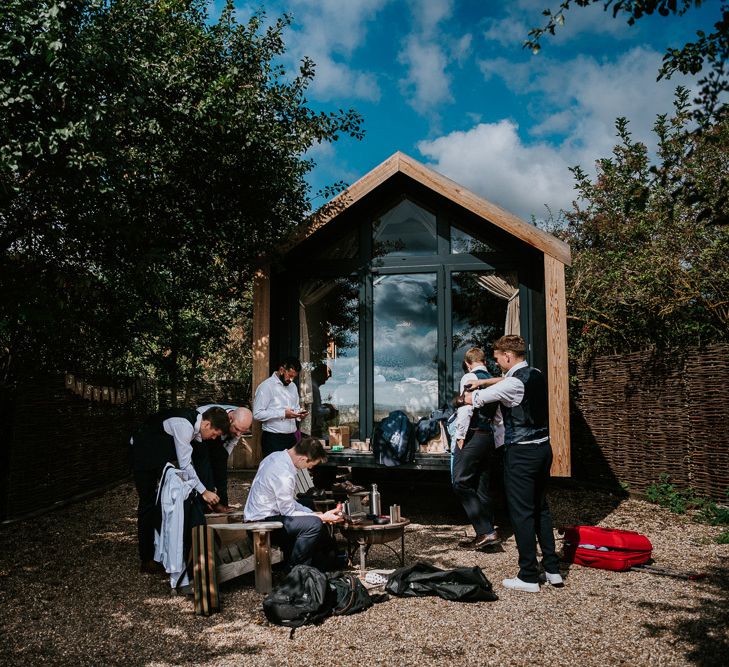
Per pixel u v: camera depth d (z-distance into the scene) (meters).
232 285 9.55
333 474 8.12
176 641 3.81
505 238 7.88
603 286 9.82
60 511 7.66
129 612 4.31
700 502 7.49
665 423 8.18
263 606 4.13
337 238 8.34
